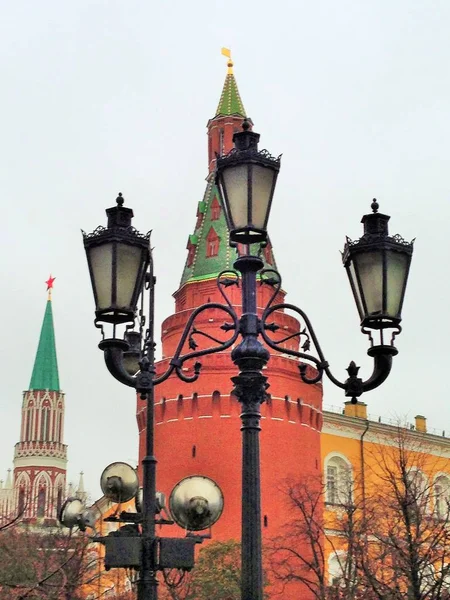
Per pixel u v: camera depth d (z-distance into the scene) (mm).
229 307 11117
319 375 11164
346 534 45562
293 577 43875
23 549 36562
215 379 56625
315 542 47562
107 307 10648
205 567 47000
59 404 123812
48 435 121750
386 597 27734
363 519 43250
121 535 13516
